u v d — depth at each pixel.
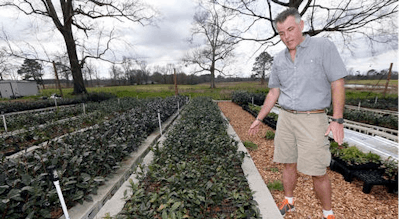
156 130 6.55
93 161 3.12
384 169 2.95
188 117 6.84
